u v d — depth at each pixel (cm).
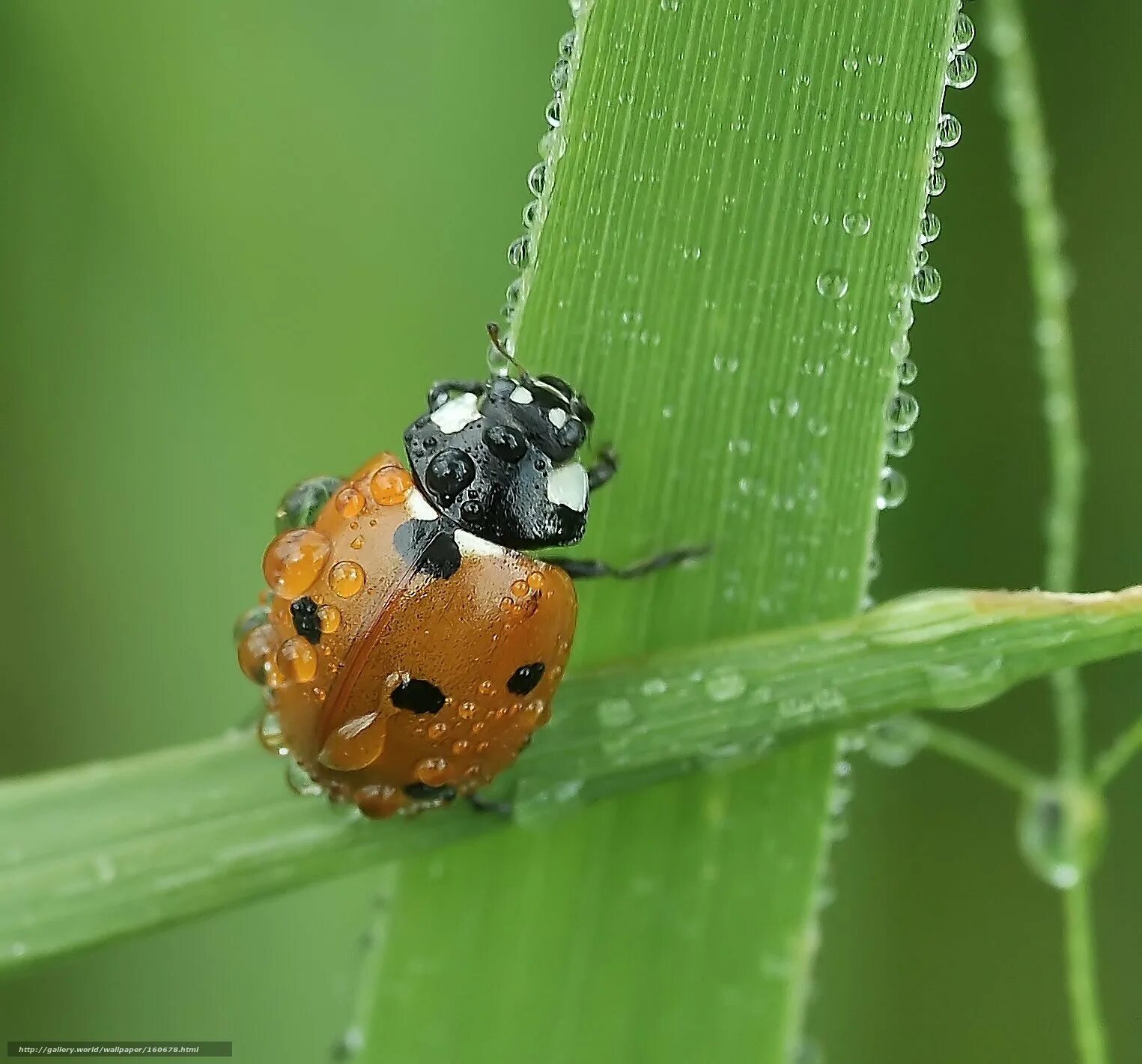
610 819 8
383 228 8
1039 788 8
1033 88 8
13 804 7
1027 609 7
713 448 7
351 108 8
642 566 8
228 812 7
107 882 7
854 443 7
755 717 7
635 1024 7
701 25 7
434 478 8
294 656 7
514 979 8
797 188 7
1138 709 8
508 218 8
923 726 8
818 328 7
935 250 8
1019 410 8
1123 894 8
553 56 8
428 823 7
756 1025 8
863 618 7
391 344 8
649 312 7
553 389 7
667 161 7
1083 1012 8
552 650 7
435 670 7
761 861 7
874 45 7
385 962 8
